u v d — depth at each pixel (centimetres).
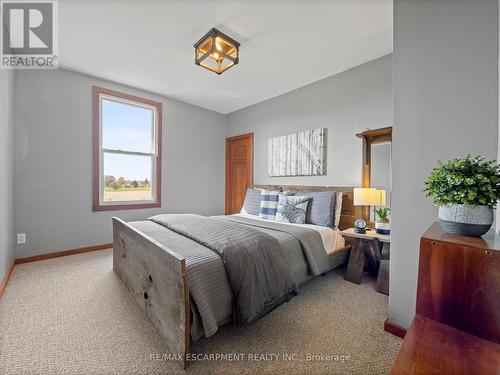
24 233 264
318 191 299
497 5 117
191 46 237
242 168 434
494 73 117
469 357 67
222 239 159
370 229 248
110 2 177
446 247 81
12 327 148
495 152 117
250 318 129
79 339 138
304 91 331
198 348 132
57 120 284
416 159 141
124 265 205
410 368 64
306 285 218
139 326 150
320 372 117
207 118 438
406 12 144
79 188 301
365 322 159
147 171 367
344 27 206
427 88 137
